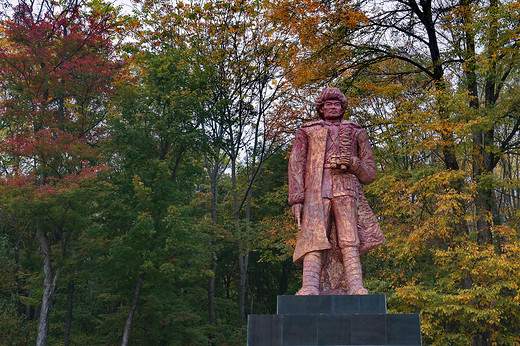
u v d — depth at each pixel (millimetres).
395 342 5926
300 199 7270
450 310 13438
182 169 26875
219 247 25906
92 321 28703
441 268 15023
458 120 14516
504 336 14172
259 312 32000
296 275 31062
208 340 25453
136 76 24547
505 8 13758
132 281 24969
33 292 23078
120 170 24188
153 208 23531
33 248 27453
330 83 17781
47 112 21156
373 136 16406
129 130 23125
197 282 29438
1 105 20609
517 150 17078
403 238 14984
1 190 19016
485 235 15867
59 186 20016
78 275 23578
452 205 14102
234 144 26594
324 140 7387
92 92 22047
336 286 7016
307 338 6004
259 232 25234
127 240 22469
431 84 17578
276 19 17672
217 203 31156
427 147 14578
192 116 24531
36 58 20297
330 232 7188
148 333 26188
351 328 6004
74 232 24688
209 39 23906
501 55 14586
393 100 17344
